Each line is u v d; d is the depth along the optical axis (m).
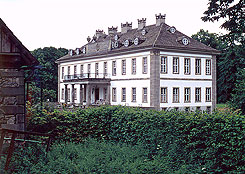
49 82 71.75
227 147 10.16
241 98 24.38
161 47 42.12
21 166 8.95
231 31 18.38
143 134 13.50
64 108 16.08
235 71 57.06
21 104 12.13
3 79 11.95
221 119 10.51
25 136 12.30
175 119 12.12
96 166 9.55
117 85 49.81
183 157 11.62
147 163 10.51
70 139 14.39
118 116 15.09
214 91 49.06
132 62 46.47
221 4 17.66
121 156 11.26
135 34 50.78
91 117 15.22
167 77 43.25
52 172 8.92
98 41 57.31
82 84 52.72
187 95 45.78
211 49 48.16
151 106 42.53
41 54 71.62
